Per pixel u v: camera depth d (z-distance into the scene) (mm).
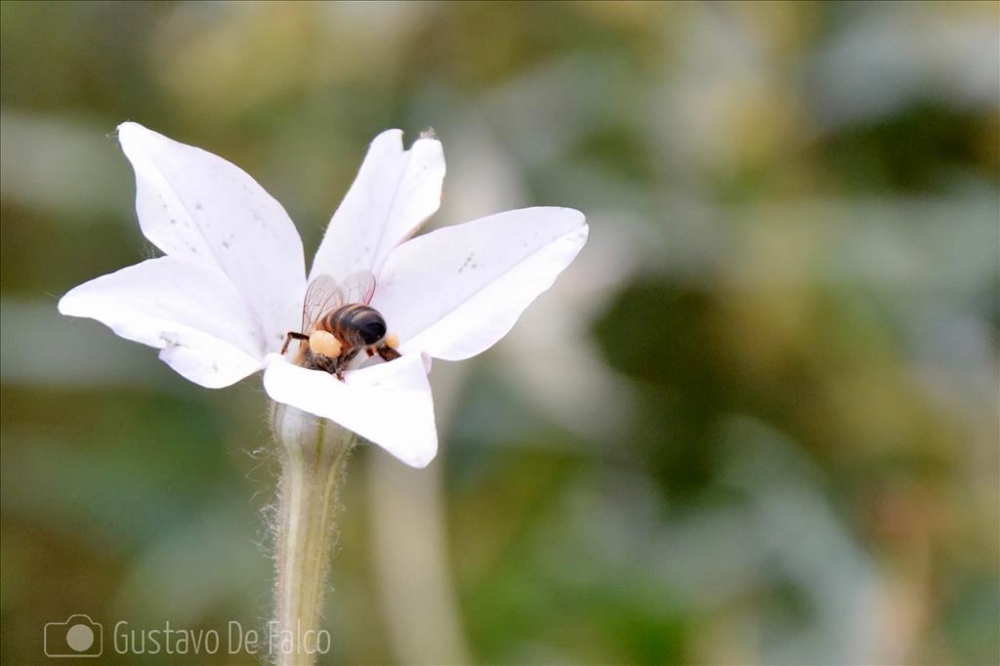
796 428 484
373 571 446
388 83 493
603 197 488
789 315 475
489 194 465
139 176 336
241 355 329
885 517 428
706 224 484
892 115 507
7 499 449
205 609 442
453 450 466
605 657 433
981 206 487
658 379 494
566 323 447
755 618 435
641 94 504
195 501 456
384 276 342
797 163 500
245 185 342
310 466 337
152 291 329
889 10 515
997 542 437
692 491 477
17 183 481
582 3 505
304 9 469
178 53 501
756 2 505
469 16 498
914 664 418
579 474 473
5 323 457
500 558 457
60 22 538
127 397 486
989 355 470
